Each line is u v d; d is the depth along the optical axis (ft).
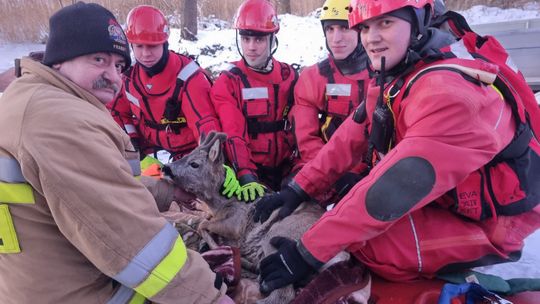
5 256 4.36
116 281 4.72
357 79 9.13
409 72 5.47
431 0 5.44
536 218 5.90
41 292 4.36
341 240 5.29
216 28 36.81
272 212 6.97
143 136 11.78
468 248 5.74
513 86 5.73
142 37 9.38
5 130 4.11
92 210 4.04
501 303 5.41
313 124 9.58
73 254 4.42
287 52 29.58
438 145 4.77
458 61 5.11
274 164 10.51
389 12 5.22
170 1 38.01
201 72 10.35
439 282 6.04
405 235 5.83
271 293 5.72
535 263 7.58
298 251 5.58
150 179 7.36
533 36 15.80
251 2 9.59
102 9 4.72
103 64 4.74
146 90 10.25
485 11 35.65
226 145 9.45
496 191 5.59
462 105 4.73
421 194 4.86
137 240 4.24
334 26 8.79
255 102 9.94
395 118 5.58
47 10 33.01
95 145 4.16
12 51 30.07
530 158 5.66
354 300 5.52
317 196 7.34
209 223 7.44
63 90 4.53
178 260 4.49
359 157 7.07
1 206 4.21
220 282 4.93
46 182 3.94
